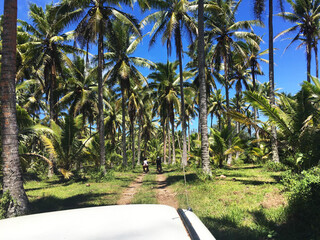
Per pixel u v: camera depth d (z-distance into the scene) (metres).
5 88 8.25
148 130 53.03
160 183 15.09
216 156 21.88
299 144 10.34
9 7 8.50
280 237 4.71
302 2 25.38
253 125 11.25
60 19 19.03
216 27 23.89
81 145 20.28
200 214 6.72
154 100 39.09
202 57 14.82
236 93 34.22
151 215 1.66
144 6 18.95
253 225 5.50
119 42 23.30
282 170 16.62
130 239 1.25
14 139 8.17
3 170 7.92
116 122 49.22
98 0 18.25
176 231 1.38
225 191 9.76
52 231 1.41
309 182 6.03
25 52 21.75
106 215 1.68
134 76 26.14
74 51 24.41
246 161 30.31
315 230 4.50
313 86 10.56
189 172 19.50
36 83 25.84
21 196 7.95
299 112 10.72
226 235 4.83
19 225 1.58
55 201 9.71
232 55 30.42
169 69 30.67
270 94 18.59
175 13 21.61
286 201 7.02
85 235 1.32
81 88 28.05
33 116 32.16
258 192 8.95
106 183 15.78
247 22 23.34
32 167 20.41
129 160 51.75
